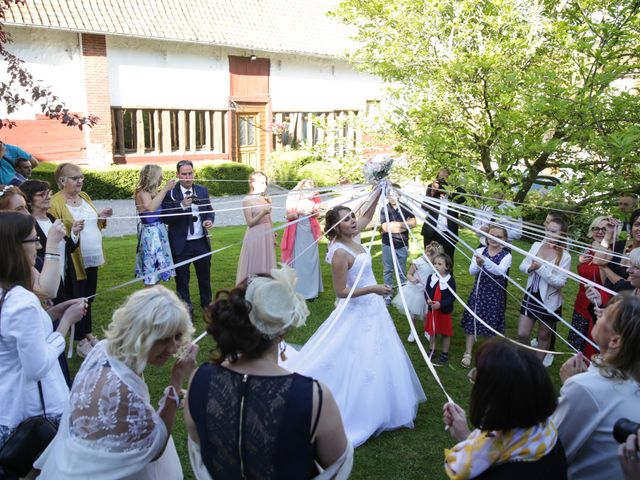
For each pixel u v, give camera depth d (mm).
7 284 2291
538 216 6832
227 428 1632
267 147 18750
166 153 16391
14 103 5609
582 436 1917
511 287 6922
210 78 16844
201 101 16797
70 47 13969
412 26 7203
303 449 1628
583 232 4738
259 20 18031
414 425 3740
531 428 1742
